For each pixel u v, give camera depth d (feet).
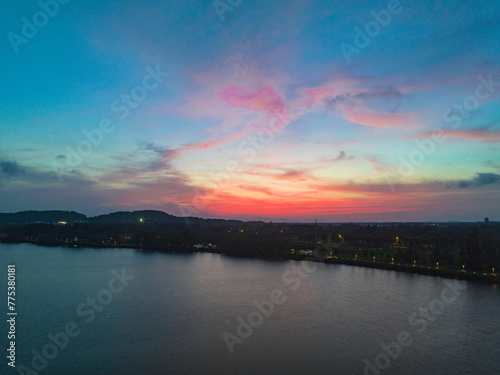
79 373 176.86
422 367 182.50
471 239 524.52
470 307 299.99
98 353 201.05
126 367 183.01
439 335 229.66
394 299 332.39
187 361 189.57
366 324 253.44
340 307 302.66
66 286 411.75
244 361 189.57
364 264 555.69
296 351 203.21
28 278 469.16
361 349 206.28
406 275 471.62
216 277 471.62
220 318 270.87
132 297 348.38
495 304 311.06
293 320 263.70
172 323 257.96
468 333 233.76
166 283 427.74
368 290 375.66
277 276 474.90
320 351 203.00
